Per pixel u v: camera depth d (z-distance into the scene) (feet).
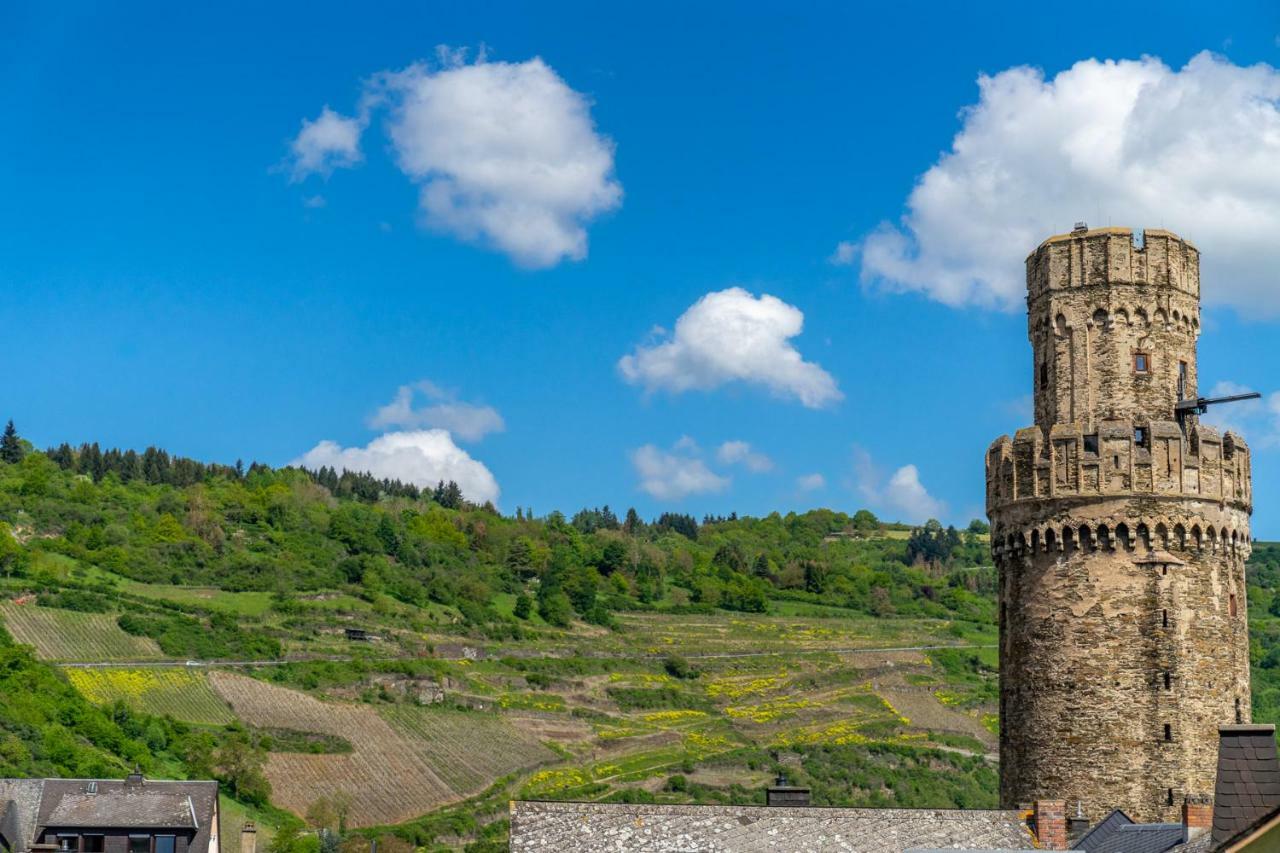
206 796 341.62
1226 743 151.84
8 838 318.65
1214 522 249.14
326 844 584.81
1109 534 247.91
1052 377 261.24
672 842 219.82
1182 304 259.19
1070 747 246.27
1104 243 258.78
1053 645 249.75
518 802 225.56
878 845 226.58
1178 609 245.24
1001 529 259.60
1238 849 129.70
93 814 329.72
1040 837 234.58
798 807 232.73
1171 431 249.55
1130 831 223.30
